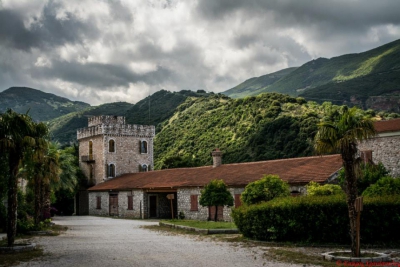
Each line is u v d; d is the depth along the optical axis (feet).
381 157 92.79
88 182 206.08
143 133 208.44
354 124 48.67
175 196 156.97
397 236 58.49
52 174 97.25
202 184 122.62
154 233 86.38
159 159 274.98
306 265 43.91
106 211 177.58
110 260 49.21
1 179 62.18
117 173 199.00
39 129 65.41
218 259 48.75
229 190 114.52
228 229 80.33
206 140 269.03
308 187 87.25
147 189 148.15
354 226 47.19
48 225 106.83
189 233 83.10
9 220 59.77
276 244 61.46
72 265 46.09
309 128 208.33
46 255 54.03
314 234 60.44
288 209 61.77
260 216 65.57
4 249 56.29
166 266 44.55
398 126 91.50
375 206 57.93
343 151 48.78
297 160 117.08
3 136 59.47
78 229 100.17
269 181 82.12
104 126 196.54
